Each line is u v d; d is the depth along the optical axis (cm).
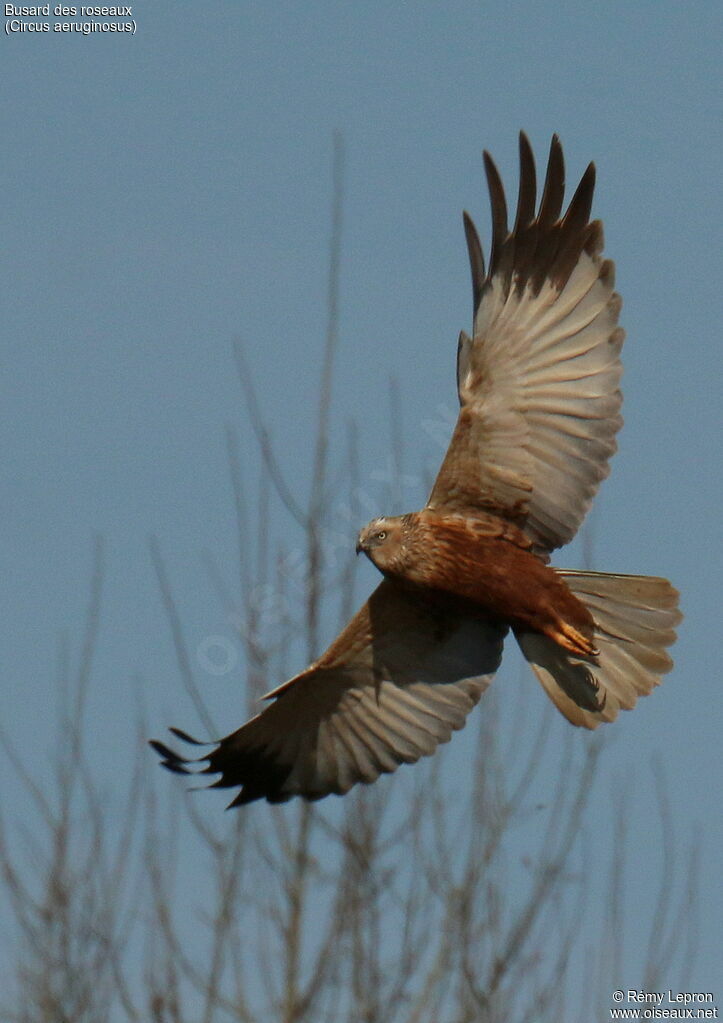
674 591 2314
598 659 2330
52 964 2475
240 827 2566
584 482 2286
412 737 2505
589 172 2288
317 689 2506
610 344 2277
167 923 2512
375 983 2502
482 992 2477
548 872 2544
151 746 2516
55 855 2527
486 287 2292
